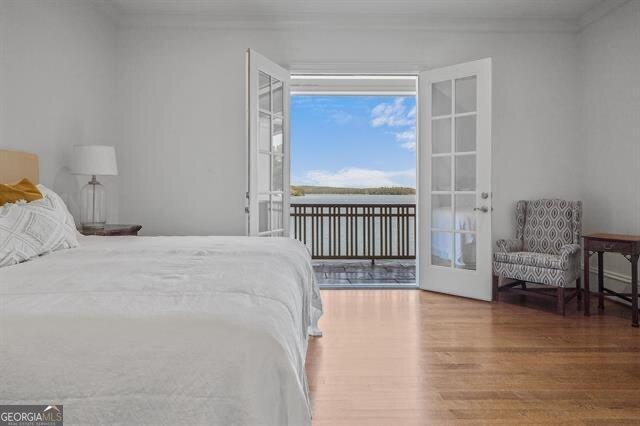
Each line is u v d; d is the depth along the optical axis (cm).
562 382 222
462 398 205
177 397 90
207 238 280
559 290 356
